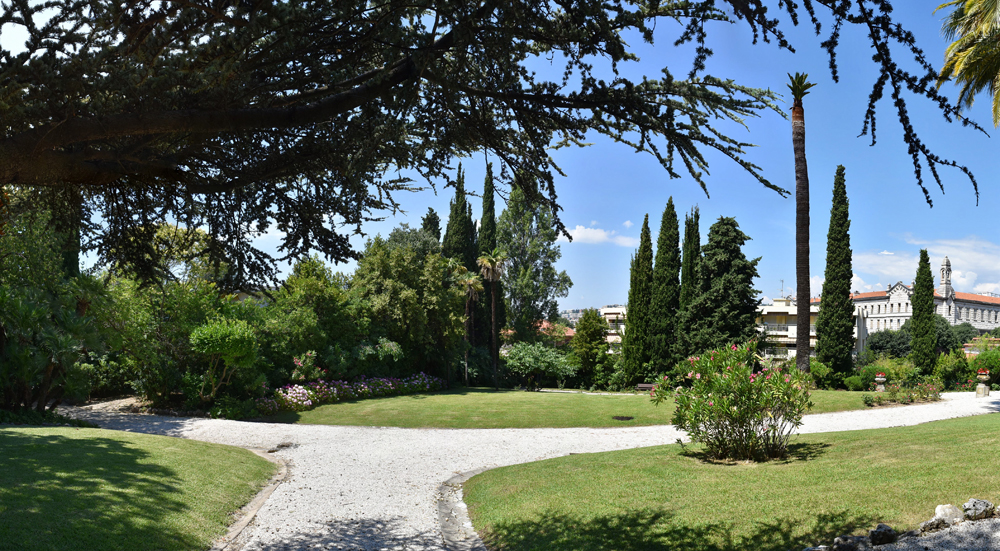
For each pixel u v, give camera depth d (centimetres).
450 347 3162
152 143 300
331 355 2447
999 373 2559
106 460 818
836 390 2402
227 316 2047
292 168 340
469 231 4059
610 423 1792
